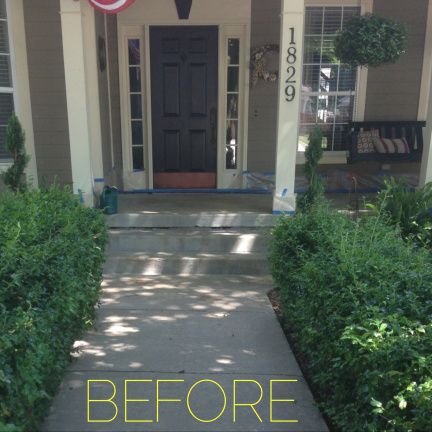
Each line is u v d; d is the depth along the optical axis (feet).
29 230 10.52
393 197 17.25
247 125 24.89
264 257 18.88
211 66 24.59
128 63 24.64
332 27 24.00
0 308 8.20
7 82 22.50
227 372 11.66
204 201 23.13
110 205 20.61
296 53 19.16
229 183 25.71
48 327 8.64
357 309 8.68
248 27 23.77
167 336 13.51
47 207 12.98
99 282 14.37
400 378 7.20
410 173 25.64
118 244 19.65
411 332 7.80
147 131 25.23
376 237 11.60
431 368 6.98
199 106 25.11
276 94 24.62
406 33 19.94
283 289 13.91
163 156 25.64
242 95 24.75
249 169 25.43
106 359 12.16
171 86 24.88
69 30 19.44
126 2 17.93
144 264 18.66
